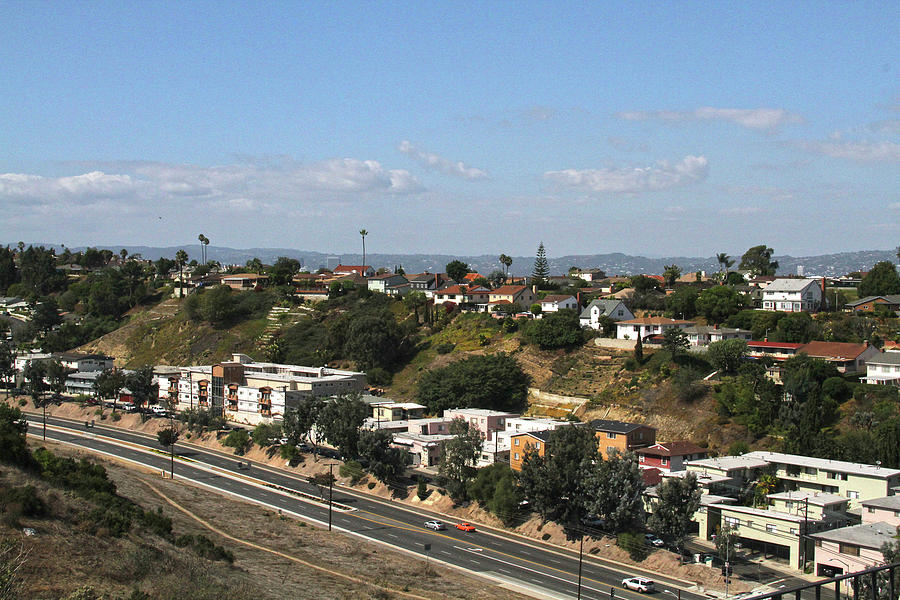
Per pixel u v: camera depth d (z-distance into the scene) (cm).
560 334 13862
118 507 7225
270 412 14025
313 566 7175
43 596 4653
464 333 15688
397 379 15012
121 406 15838
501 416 11825
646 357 12650
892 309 13725
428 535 8875
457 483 9800
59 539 5684
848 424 9788
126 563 5553
